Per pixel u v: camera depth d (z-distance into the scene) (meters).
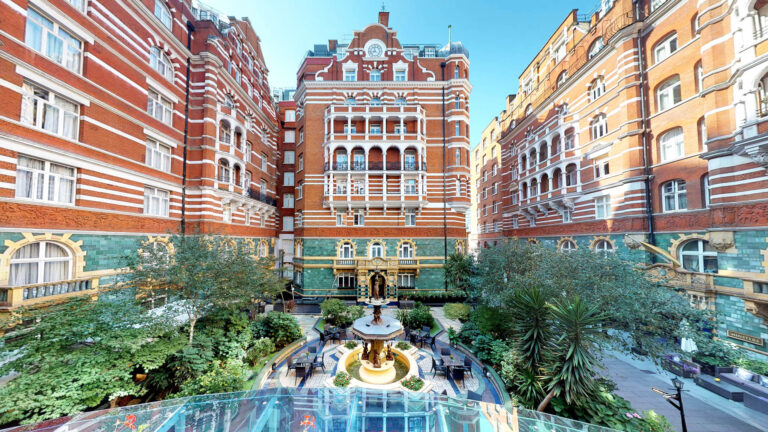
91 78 13.58
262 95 29.62
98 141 13.83
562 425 7.23
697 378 11.85
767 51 11.30
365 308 23.69
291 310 23.27
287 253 33.06
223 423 7.75
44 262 11.60
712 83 13.49
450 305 19.41
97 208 13.64
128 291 11.52
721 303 13.41
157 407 7.41
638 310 10.33
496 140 38.38
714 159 13.55
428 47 30.84
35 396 7.11
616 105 18.98
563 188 22.83
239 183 24.25
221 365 11.12
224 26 24.33
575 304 8.35
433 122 27.81
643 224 17.39
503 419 7.69
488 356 13.30
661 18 16.69
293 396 8.46
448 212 27.39
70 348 8.88
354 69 28.02
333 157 27.08
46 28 11.89
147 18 16.84
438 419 8.05
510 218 33.16
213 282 12.12
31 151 11.02
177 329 11.47
